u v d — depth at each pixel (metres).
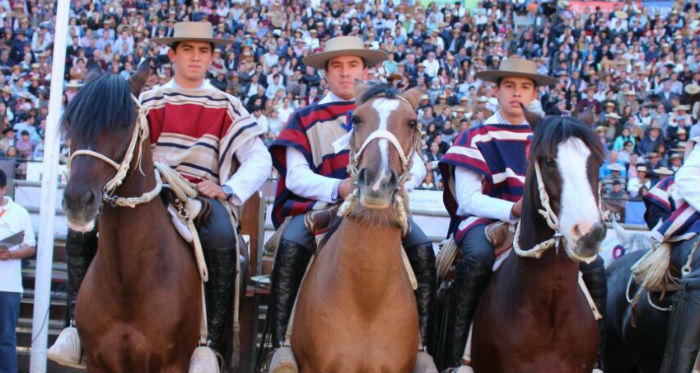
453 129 16.88
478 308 5.16
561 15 25.00
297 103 18.14
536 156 4.50
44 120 16.66
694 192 5.57
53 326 8.20
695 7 25.69
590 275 5.15
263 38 21.91
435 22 24.48
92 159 4.09
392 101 4.18
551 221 4.44
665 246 5.80
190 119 5.47
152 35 21.80
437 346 5.59
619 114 19.55
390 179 3.93
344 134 5.41
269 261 7.97
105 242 4.49
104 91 4.21
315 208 5.14
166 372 4.64
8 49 20.61
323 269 4.56
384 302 4.36
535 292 4.72
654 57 23.33
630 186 14.95
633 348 6.23
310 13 24.00
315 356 4.44
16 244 7.22
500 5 26.03
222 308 5.07
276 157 5.52
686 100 20.67
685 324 5.16
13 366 7.23
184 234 4.88
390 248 4.29
